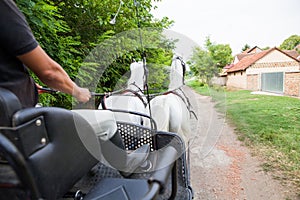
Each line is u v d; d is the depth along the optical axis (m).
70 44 4.08
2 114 0.93
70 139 1.26
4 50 1.11
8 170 0.98
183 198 1.67
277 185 3.20
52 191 1.12
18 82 1.18
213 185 3.24
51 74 1.29
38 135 1.05
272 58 22.34
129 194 1.34
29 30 1.16
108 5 5.25
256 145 4.72
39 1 3.14
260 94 14.32
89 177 1.77
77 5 4.96
